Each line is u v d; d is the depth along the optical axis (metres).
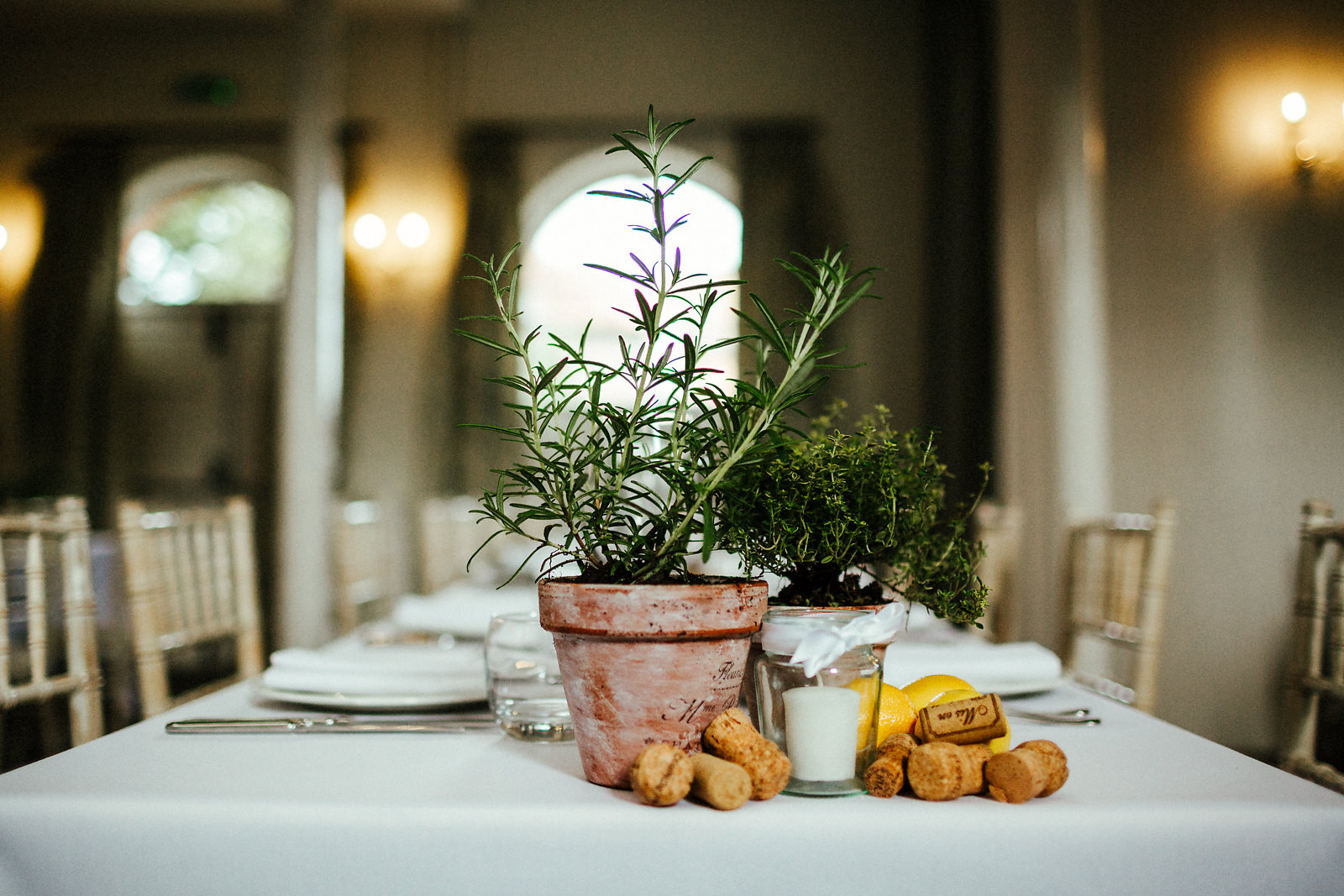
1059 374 3.38
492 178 5.26
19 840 0.53
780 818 0.51
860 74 5.15
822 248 5.05
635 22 5.27
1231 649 3.05
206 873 0.52
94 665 1.07
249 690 0.90
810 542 0.63
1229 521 3.07
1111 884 0.51
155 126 5.52
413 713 0.82
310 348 4.04
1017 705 0.83
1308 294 3.04
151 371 5.61
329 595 3.96
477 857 0.52
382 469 5.22
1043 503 3.54
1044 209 3.58
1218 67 3.15
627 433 0.56
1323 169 3.02
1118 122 3.26
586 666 0.55
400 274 5.26
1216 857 0.51
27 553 1.03
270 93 5.52
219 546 1.44
